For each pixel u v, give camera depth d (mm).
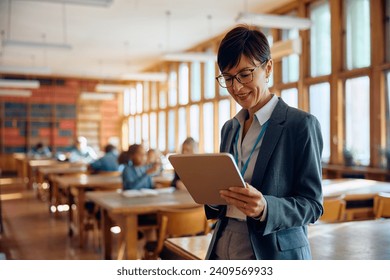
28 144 15555
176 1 7500
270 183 1217
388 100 6035
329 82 6875
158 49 11484
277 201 1137
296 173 1228
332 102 6805
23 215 7176
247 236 1285
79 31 9555
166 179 5281
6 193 10031
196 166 1178
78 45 10984
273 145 1230
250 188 1117
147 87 14758
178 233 2967
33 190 10523
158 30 9477
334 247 1722
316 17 7289
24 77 15570
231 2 7574
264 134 1263
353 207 3836
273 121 1263
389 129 6055
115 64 13852
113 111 16875
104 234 4172
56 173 6859
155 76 10586
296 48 5371
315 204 1194
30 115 15633
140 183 4160
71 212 5660
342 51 6738
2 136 15297
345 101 6711
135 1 7473
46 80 15828
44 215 7168
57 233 5816
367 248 1706
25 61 13227
